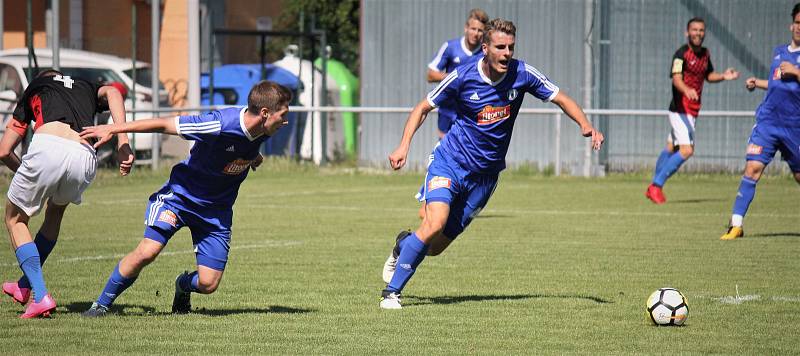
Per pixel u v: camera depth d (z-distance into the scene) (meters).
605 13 44.44
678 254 21.91
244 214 30.14
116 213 30.28
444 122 25.81
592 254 21.89
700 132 44.66
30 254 13.97
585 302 16.08
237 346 12.53
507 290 17.34
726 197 35.47
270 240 24.17
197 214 13.95
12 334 12.96
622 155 44.72
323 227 26.95
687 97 31.44
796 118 23.67
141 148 45.12
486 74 15.08
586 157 44.03
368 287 17.52
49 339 12.71
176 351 12.20
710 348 12.70
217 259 14.12
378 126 47.66
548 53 45.47
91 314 14.32
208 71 54.38
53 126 13.97
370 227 26.97
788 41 44.31
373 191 37.94
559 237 24.84
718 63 44.75
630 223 27.88
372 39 47.75
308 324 14.06
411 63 47.28
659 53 44.81
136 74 48.47
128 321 14.02
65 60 47.00
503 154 15.62
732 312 15.22
